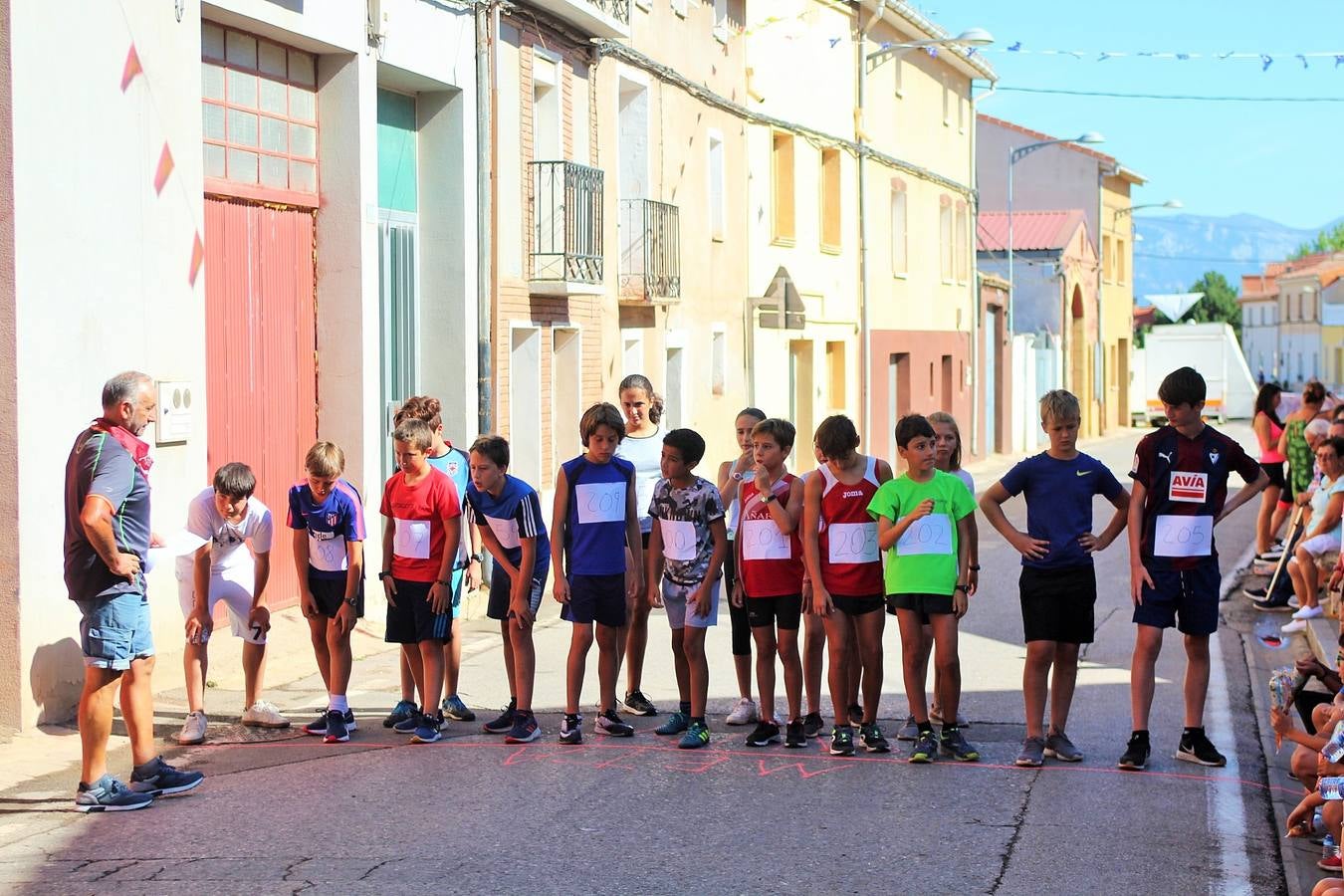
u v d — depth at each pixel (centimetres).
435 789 846
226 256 1299
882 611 931
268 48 1359
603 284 1952
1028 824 778
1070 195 6119
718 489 1016
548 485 1877
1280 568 1565
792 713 955
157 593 1120
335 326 1452
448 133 1639
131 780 830
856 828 771
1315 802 742
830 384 3225
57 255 993
